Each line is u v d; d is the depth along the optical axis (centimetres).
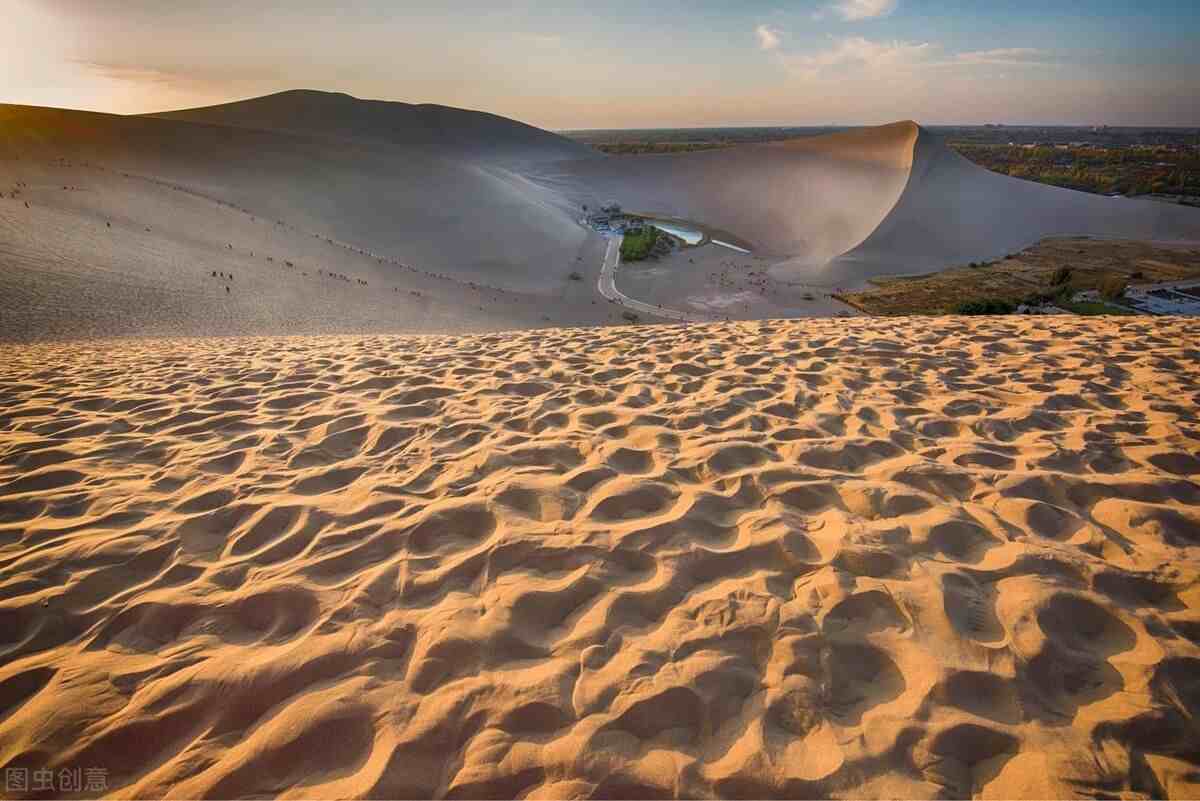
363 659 175
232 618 198
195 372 544
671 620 188
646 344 604
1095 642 179
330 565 221
